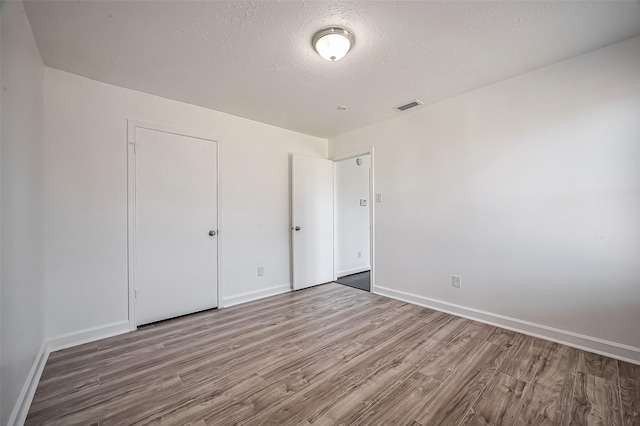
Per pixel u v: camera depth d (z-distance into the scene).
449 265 2.88
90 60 2.08
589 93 2.05
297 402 1.54
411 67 2.22
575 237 2.12
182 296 2.86
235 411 1.47
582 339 2.08
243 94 2.70
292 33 1.79
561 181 2.18
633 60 1.88
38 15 1.59
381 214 3.54
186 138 2.90
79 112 2.29
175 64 2.15
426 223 3.07
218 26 1.72
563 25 1.74
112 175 2.45
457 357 1.99
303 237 3.90
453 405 1.50
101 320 2.37
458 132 2.79
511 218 2.44
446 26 1.73
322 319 2.75
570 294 2.14
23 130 1.58
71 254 2.24
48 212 2.14
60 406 1.52
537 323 2.30
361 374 1.80
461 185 2.77
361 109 3.11
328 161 4.25
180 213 2.85
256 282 3.46
